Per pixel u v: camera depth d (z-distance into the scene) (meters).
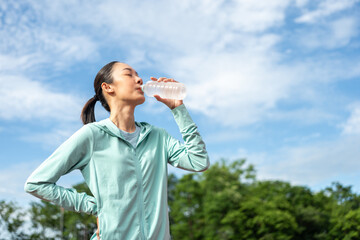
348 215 39.41
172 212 46.72
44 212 45.22
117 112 1.97
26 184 1.76
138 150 1.91
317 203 45.62
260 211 38.88
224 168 47.19
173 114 2.06
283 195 42.72
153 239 1.79
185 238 43.84
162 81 2.09
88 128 1.86
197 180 46.88
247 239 37.91
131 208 1.78
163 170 1.97
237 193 42.09
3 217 43.91
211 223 41.19
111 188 1.78
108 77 2.00
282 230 37.47
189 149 2.02
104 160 1.83
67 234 43.31
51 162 1.78
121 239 1.72
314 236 40.53
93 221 43.38
